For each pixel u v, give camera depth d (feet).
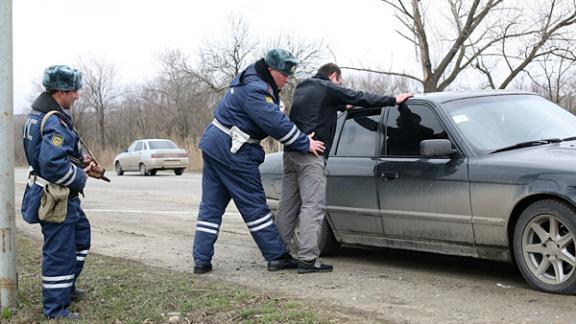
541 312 15.35
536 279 17.11
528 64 61.46
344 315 15.49
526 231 17.21
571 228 16.20
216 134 20.52
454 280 19.29
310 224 20.47
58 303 16.48
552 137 19.39
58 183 15.92
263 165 24.84
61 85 16.12
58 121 15.90
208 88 128.47
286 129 19.58
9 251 16.94
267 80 20.20
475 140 18.93
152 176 85.92
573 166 16.42
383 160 20.83
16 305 17.11
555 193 16.31
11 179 16.83
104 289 18.86
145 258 24.39
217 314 15.98
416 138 20.26
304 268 20.66
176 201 47.11
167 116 155.33
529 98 21.43
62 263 16.48
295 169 20.97
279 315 15.42
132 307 17.07
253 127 20.33
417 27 62.34
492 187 17.75
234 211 38.50
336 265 22.11
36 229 32.37
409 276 20.06
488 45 61.62
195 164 103.91
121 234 30.76
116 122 174.50
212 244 21.36
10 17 16.43
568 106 62.85
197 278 20.24
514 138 19.15
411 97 20.95
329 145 20.89
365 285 18.86
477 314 15.46
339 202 22.08
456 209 18.69
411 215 19.89
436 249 19.67
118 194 53.78
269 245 21.03
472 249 18.69
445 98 20.48
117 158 93.76
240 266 22.27
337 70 21.43
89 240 17.99
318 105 20.45
